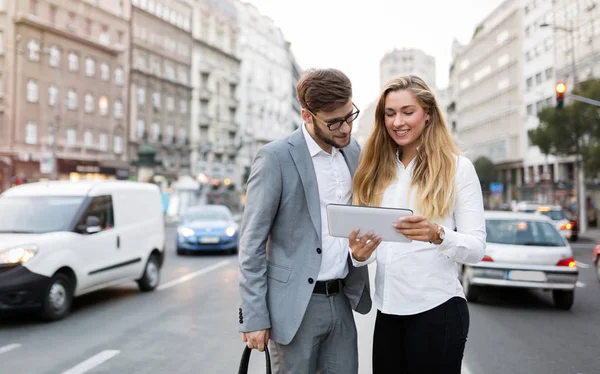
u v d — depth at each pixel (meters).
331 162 2.88
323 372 2.85
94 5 50.56
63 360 5.95
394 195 2.85
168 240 25.19
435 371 2.71
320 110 2.69
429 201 2.70
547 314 8.84
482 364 5.93
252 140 80.94
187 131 65.94
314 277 2.72
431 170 2.72
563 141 34.25
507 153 67.75
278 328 2.70
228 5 75.88
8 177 41.88
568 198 44.62
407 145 2.88
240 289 2.71
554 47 53.97
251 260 2.68
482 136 78.81
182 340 6.87
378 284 2.86
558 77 52.88
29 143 43.59
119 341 6.82
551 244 9.42
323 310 2.77
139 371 5.57
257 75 83.62
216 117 71.56
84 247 8.64
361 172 2.90
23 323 7.84
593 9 45.25
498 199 70.38
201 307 9.10
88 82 49.78
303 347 2.74
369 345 6.61
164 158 61.47
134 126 56.38
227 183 51.47
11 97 42.38
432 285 2.72
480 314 8.78
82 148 49.00
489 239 9.62
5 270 7.46
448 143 2.80
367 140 2.92
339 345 2.84
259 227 2.70
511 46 67.31
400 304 2.76
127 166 54.91
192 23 67.19
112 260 9.40
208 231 17.48
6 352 6.28
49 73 45.41
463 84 89.50
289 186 2.75
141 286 10.66
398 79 2.83
